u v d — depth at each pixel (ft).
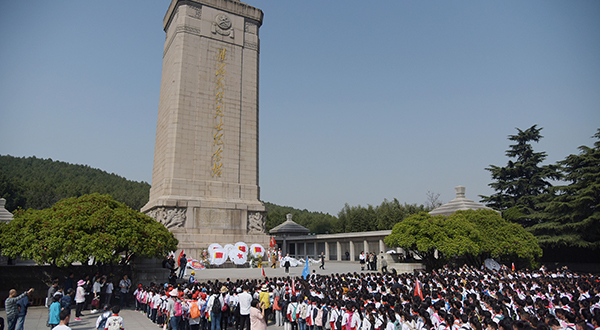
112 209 70.33
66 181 444.14
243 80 139.74
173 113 125.90
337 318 42.22
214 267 115.44
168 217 117.80
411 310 37.45
